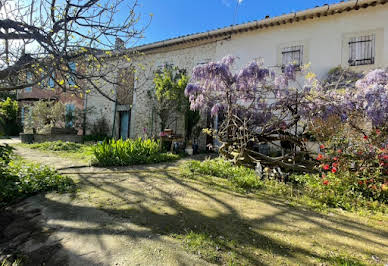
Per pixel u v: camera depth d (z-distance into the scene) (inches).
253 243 79.7
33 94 523.8
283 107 208.4
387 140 144.9
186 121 343.3
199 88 224.8
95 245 76.4
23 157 253.9
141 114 426.0
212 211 110.7
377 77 172.7
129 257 69.1
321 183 141.3
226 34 336.5
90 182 159.6
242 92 210.4
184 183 162.4
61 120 470.0
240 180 158.1
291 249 76.2
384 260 70.7
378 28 251.9
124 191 140.6
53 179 148.5
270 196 136.6
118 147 239.0
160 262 66.5
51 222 95.0
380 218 106.2
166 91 339.6
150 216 102.6
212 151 347.3
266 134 218.8
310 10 268.8
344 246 79.4
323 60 277.1
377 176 130.3
